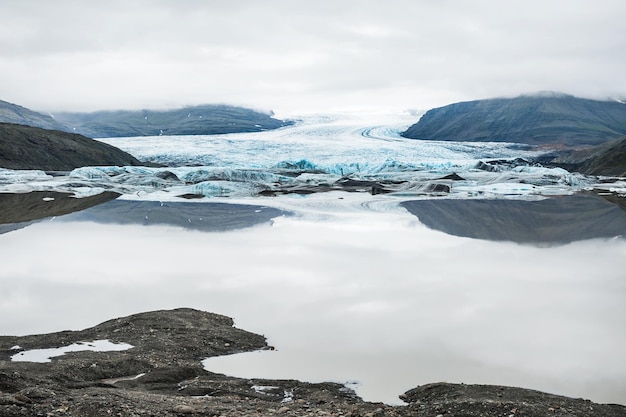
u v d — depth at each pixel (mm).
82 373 17047
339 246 42375
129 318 23750
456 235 48156
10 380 14930
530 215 63156
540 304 27141
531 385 18062
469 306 26812
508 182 105812
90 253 39531
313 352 20750
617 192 92938
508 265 35625
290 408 14414
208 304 27062
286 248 41500
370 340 22125
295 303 27250
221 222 56688
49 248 41344
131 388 16250
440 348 21297
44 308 26375
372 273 33406
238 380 17609
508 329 23547
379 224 54969
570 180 104312
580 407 14922
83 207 69938
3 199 76062
